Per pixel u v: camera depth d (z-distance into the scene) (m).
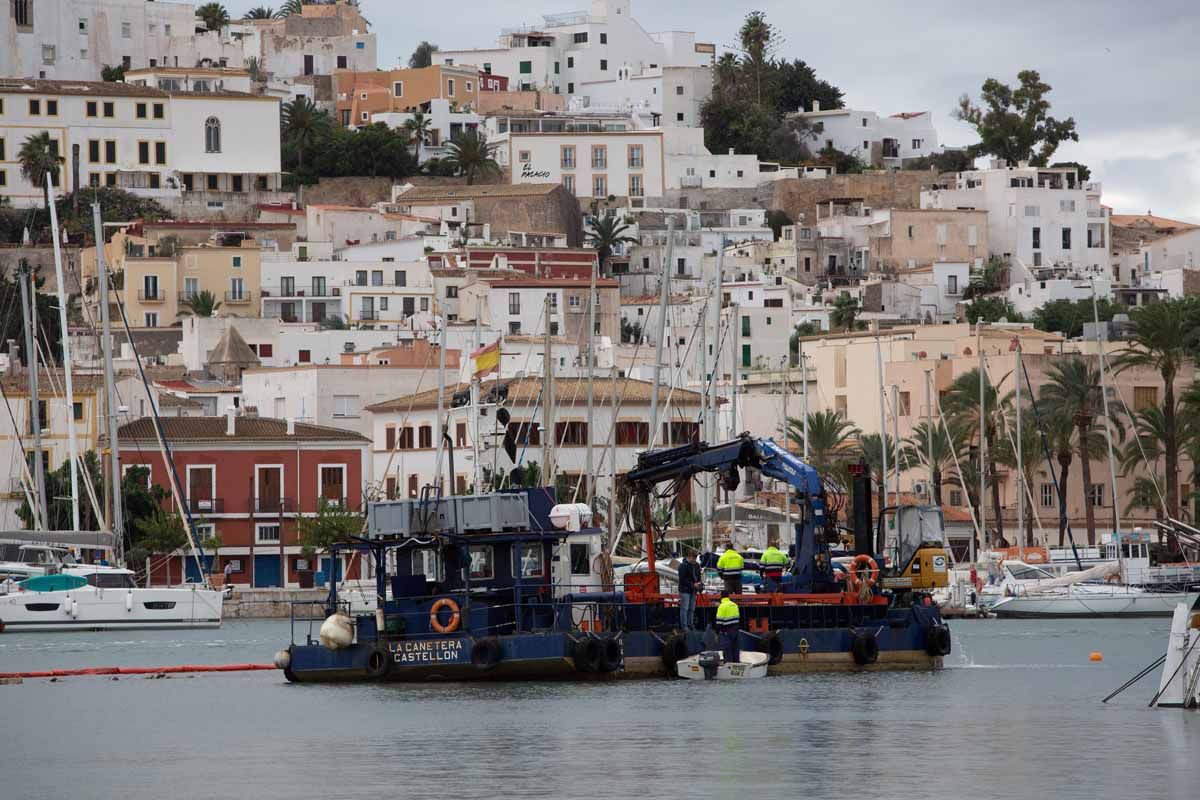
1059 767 75.00
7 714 102.44
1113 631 170.75
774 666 111.00
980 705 96.94
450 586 109.62
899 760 77.69
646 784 72.44
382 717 94.19
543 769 76.38
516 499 108.44
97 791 73.56
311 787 73.06
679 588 111.25
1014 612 198.25
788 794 69.88
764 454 115.31
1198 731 84.00
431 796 70.44
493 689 105.00
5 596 171.25
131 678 124.19
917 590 118.25
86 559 187.00
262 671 128.25
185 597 176.75
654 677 108.94
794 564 116.50
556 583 108.88
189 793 72.50
